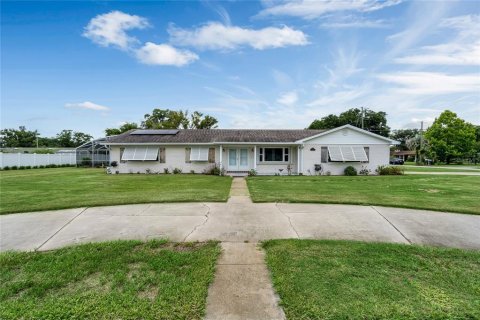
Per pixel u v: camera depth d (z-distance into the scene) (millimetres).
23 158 25609
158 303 2738
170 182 13219
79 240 4820
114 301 2773
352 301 2773
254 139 19234
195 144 19125
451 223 5832
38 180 13984
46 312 2580
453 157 46406
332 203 7832
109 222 5914
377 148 19062
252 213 6734
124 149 19453
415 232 5285
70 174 18234
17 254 4062
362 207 7309
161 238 4883
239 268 3648
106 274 3424
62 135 65688
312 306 2680
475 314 2559
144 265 3701
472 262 3801
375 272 3453
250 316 2562
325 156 18969
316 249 4270
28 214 6531
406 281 3217
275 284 3164
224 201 8133
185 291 2971
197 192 9750
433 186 11695
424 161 46969
